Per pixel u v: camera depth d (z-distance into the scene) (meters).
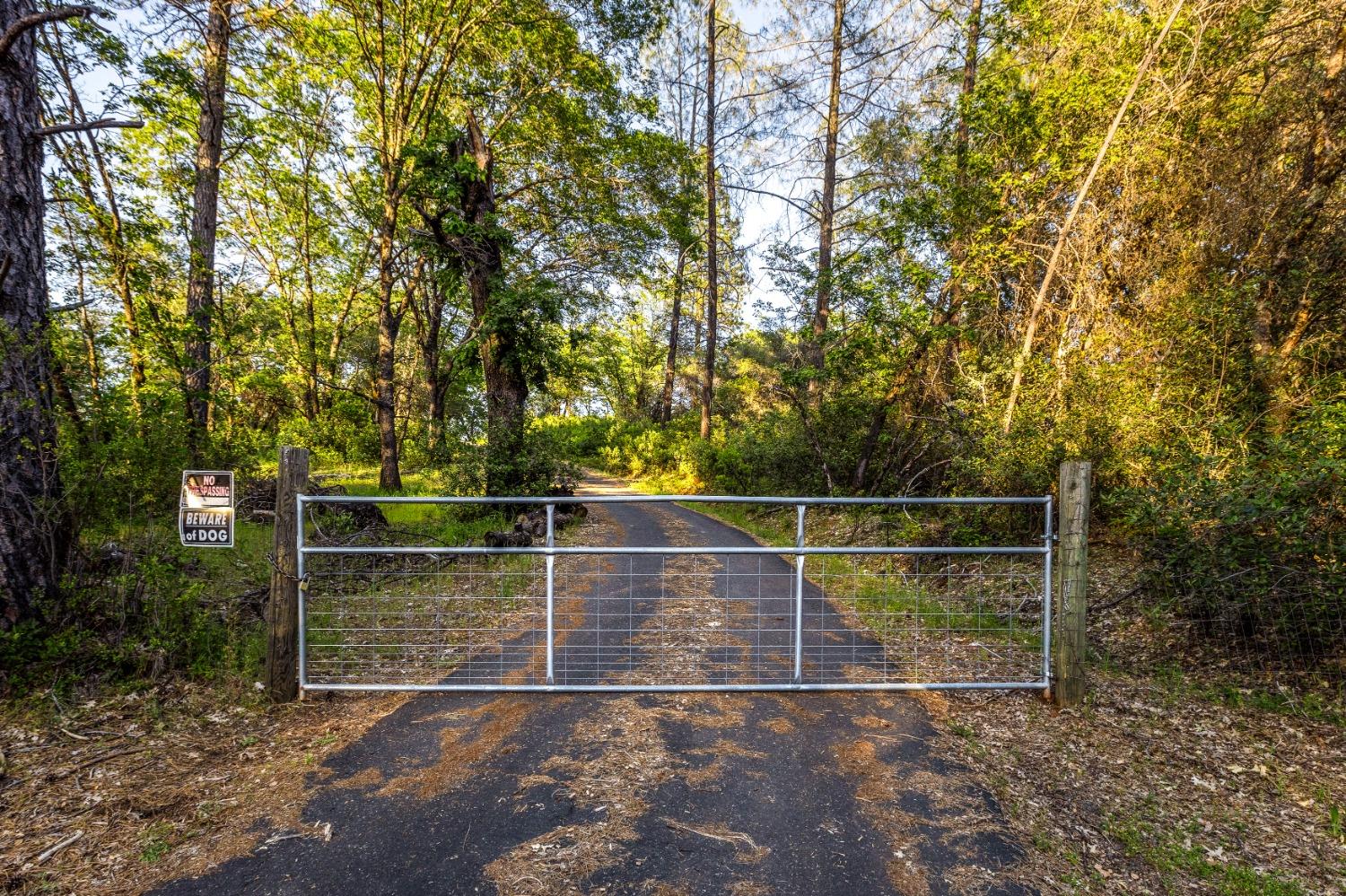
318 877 2.33
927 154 11.59
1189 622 4.79
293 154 17.34
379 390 17.28
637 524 14.19
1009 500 3.98
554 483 13.55
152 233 8.04
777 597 6.44
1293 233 6.90
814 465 13.83
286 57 14.21
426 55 14.88
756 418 22.67
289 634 3.87
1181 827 2.77
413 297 19.27
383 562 6.69
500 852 2.49
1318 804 2.98
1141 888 2.38
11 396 3.81
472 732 3.52
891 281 11.30
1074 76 8.46
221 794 2.88
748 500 3.85
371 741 3.40
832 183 17.59
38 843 2.47
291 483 3.83
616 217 17.67
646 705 3.92
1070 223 8.08
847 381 12.32
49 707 3.53
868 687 4.05
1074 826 2.75
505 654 4.79
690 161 18.42
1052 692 4.02
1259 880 2.44
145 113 9.02
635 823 2.69
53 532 3.91
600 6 14.70
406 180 14.80
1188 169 7.74
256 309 11.91
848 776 3.12
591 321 18.09
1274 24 7.12
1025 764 3.27
